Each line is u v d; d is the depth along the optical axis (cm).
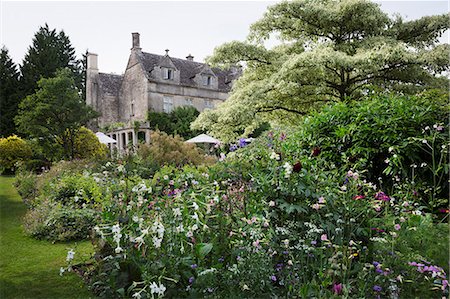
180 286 229
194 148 1031
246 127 1030
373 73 958
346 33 1041
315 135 431
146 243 236
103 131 2262
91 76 2444
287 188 258
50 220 448
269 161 312
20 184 862
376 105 411
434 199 332
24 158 1098
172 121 2270
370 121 391
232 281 218
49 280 280
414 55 864
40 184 708
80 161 870
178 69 2491
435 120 365
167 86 2414
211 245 228
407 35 1056
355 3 934
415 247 264
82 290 256
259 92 937
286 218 258
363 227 272
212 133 1032
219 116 988
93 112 1115
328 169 388
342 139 399
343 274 212
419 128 367
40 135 1050
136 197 299
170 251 232
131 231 245
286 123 1098
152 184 426
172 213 264
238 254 235
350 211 265
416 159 363
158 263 219
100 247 258
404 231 270
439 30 1013
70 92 1065
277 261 244
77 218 445
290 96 1006
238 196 300
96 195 482
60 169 792
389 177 382
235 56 1024
